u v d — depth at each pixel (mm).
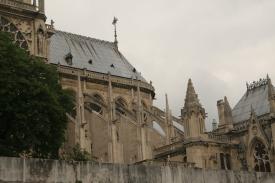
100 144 88062
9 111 55156
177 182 39562
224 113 82812
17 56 59312
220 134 79938
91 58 111438
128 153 89812
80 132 79750
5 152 52781
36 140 56156
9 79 56000
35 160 33812
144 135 88625
